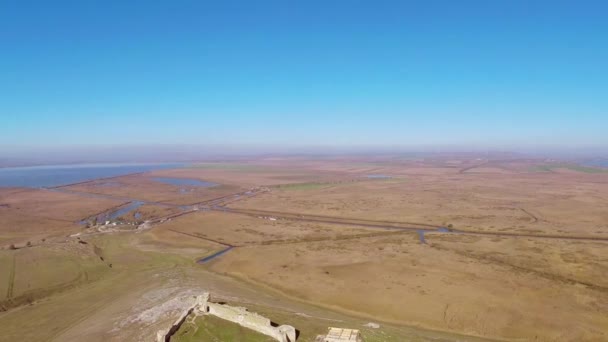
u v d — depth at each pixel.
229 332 44.72
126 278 75.94
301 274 77.81
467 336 52.88
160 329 48.00
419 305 62.16
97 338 48.75
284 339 42.38
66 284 71.81
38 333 52.88
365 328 49.81
